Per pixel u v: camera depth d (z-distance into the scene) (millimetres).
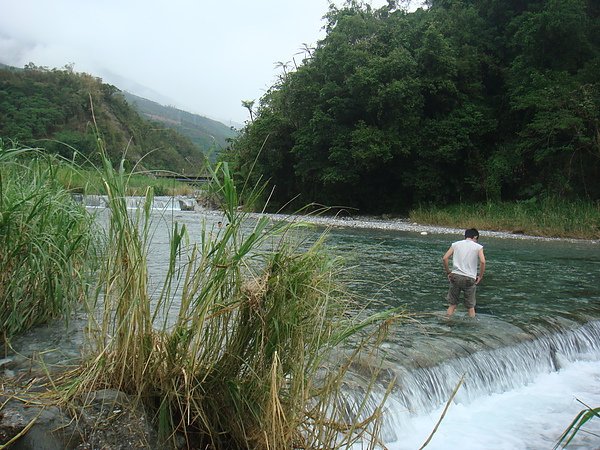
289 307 3453
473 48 33344
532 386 6395
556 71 28906
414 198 31531
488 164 29906
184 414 3434
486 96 33688
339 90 31156
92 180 4512
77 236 5688
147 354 3473
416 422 4941
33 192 5141
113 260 3693
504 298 9398
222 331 3516
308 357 3545
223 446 3449
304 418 3352
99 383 3490
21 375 4027
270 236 3568
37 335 5277
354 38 33500
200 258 3691
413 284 10305
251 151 34625
